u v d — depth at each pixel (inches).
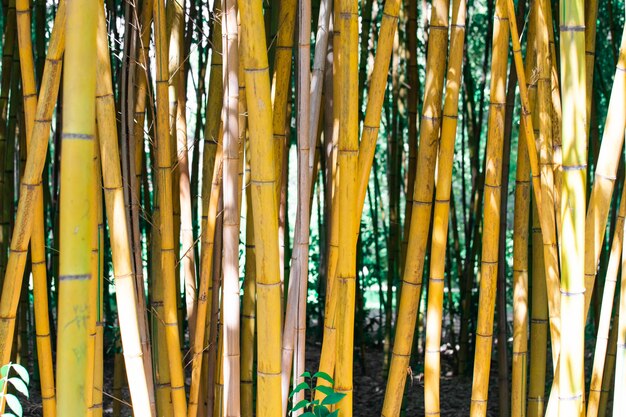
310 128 79.1
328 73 93.7
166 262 83.7
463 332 195.0
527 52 89.5
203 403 101.3
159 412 96.4
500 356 137.9
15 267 78.9
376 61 73.4
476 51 242.2
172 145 98.1
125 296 72.7
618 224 75.1
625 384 66.6
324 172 146.2
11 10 149.9
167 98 81.5
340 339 74.2
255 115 62.4
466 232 193.5
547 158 75.0
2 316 80.2
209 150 95.1
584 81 61.2
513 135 299.3
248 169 99.8
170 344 84.6
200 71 152.9
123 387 189.5
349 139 70.5
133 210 83.1
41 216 84.8
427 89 77.5
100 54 68.7
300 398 81.4
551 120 75.4
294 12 90.4
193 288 96.7
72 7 46.0
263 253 65.9
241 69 82.9
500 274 133.8
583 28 60.7
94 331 77.0
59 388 48.3
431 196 79.1
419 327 212.2
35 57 179.2
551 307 76.2
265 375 68.5
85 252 47.8
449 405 176.4
